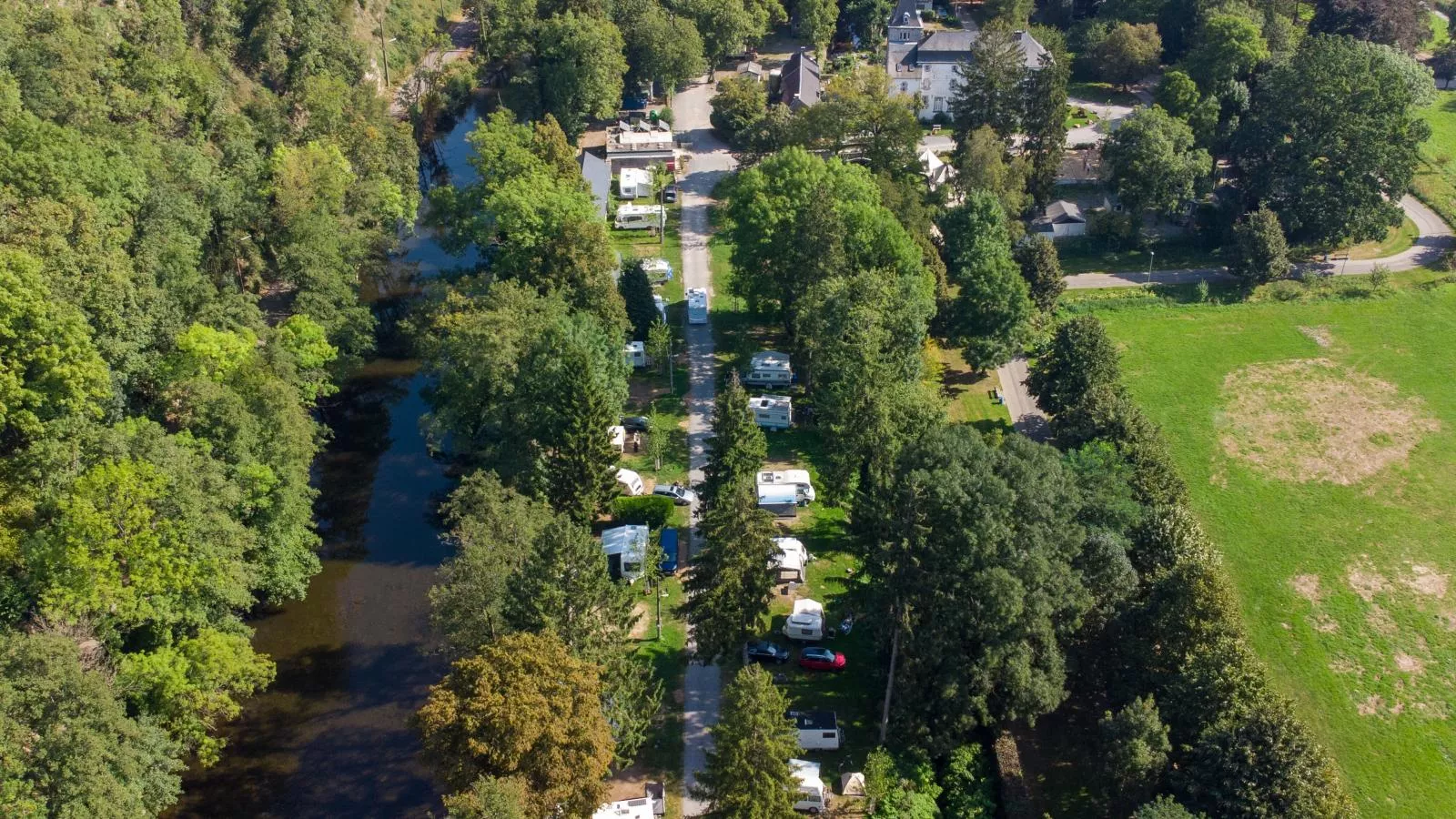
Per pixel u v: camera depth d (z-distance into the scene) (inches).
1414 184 6363.2
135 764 2372.0
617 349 3978.8
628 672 2642.7
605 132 6909.5
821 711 2910.9
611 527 3577.8
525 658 2336.4
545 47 6471.5
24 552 2723.9
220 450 3144.7
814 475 3907.5
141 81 4375.0
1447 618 3474.4
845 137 5802.2
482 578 2659.9
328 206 4439.0
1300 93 5526.6
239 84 5305.1
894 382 3649.1
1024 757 2908.5
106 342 3297.2
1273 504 3986.2
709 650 2896.2
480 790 2116.1
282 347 3703.3
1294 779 2363.4
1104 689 2982.3
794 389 4426.7
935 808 2691.9
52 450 2938.0
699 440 4067.4
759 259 4566.9
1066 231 5940.0
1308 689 3208.7
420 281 5221.5
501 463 3501.5
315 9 5851.4
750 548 2802.7
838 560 3535.9
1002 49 5851.4
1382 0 7509.8
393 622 3331.7
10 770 2175.2
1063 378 4052.7
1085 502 3075.8
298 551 3339.1
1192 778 2512.3
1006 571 2561.5
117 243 3503.9
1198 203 6013.8
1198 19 7450.8
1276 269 5270.7
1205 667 2684.5
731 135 6796.3
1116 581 2878.9
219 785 2795.3
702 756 2790.4
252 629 3218.5
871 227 4409.5
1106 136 6318.9
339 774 2834.6
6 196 3260.3
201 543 2815.0
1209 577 2832.2
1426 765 2970.0
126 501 2699.3
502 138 5137.8
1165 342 5024.6
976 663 2642.7
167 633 2792.8
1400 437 4367.6
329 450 4124.0
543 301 3860.7
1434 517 3919.8
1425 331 5078.7
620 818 2546.8
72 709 2287.2
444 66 7209.6
